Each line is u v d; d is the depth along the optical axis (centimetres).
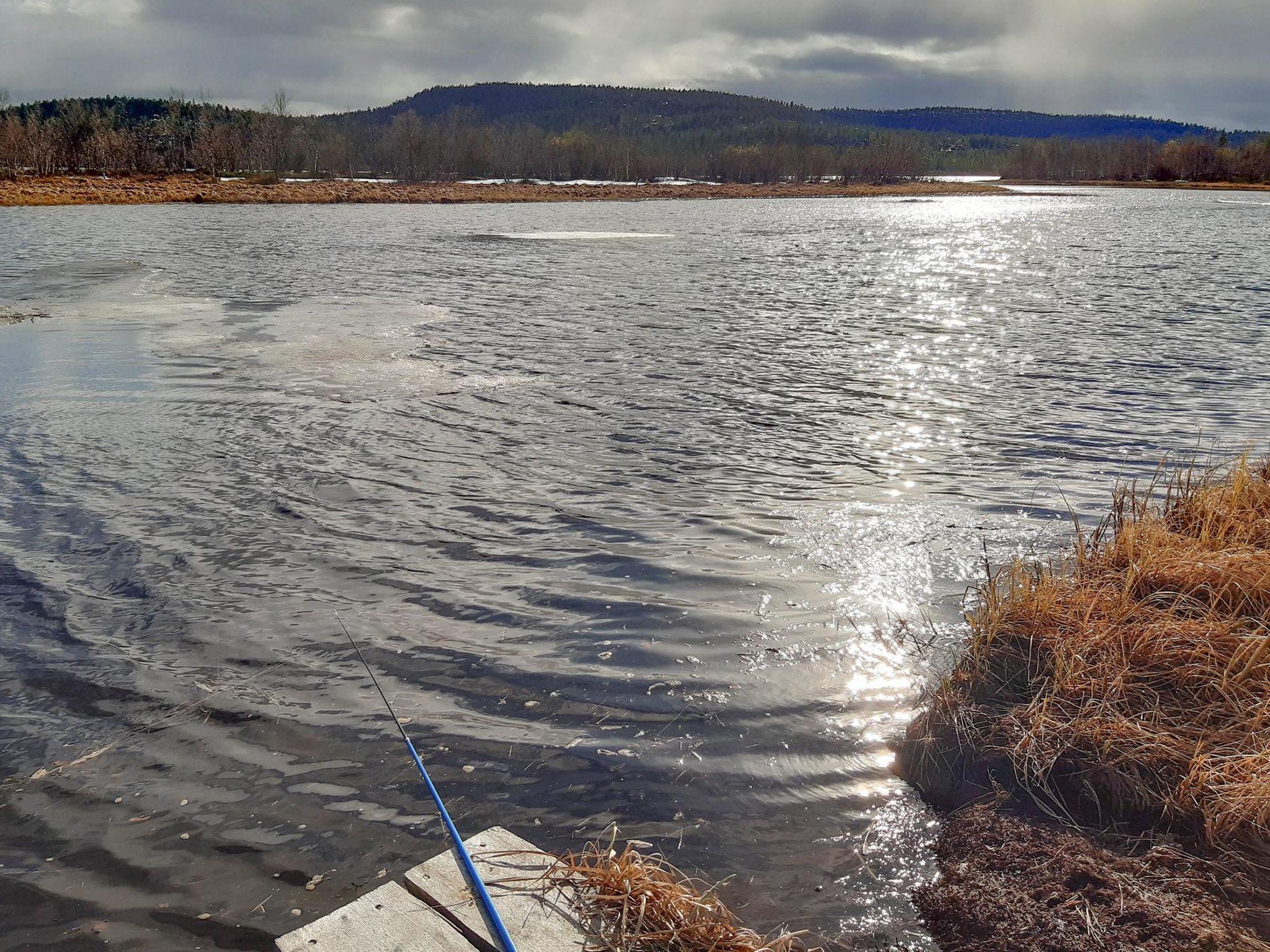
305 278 2338
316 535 664
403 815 362
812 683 458
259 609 548
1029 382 1202
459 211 6450
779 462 848
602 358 1341
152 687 464
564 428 961
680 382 1191
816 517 698
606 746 406
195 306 1798
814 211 7119
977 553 621
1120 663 439
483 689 457
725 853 339
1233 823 335
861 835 349
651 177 13688
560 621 529
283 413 1004
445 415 1005
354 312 1744
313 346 1391
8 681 471
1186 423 987
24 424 955
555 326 1630
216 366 1248
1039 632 478
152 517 698
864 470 824
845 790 376
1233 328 1625
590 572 598
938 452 879
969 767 385
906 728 417
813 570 598
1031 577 546
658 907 284
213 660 489
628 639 505
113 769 396
